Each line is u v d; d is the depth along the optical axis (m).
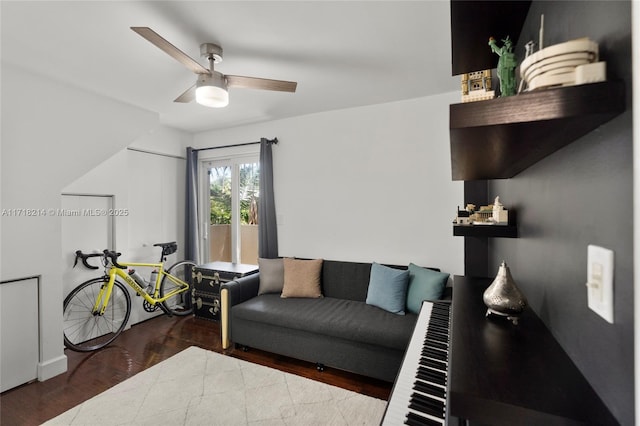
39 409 2.04
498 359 0.67
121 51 2.01
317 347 2.50
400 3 1.55
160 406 2.06
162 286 3.65
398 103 3.04
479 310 1.03
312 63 2.21
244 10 1.59
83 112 2.66
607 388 0.50
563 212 0.70
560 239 0.71
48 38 1.85
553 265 0.76
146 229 3.79
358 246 3.26
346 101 3.04
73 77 2.41
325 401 2.10
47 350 2.42
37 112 2.37
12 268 2.24
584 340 0.59
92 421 1.92
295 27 1.75
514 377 0.60
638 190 0.41
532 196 0.95
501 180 1.54
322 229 3.45
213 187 4.35
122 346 2.98
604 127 0.51
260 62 2.18
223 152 4.10
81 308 3.04
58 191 2.51
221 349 2.92
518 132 0.58
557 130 0.56
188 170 4.16
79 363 2.65
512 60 0.80
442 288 2.48
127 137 3.02
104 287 3.10
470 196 2.11
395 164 3.06
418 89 2.74
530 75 0.53
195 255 4.17
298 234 3.59
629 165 0.44
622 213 0.46
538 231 0.89
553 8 0.71
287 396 2.16
